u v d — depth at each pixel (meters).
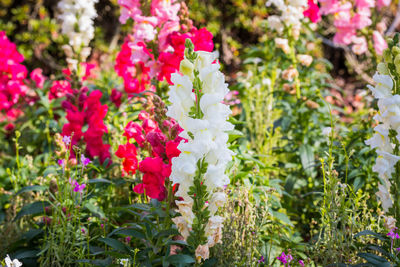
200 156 2.04
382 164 2.37
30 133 4.88
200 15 9.56
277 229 3.12
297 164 4.06
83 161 2.67
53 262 2.53
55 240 2.67
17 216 2.82
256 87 4.31
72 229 2.70
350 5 4.55
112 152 3.59
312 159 3.80
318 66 8.19
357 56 9.14
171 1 3.51
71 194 2.65
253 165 3.43
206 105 2.02
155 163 2.34
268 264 2.64
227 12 9.77
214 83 2.07
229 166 3.04
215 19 9.75
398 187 2.38
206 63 2.05
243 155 3.30
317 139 4.15
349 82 9.25
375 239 2.67
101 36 9.89
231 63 9.66
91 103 3.37
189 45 2.06
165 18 3.44
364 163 3.40
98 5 10.10
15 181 3.40
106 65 8.55
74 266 2.73
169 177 2.19
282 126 4.17
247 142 4.20
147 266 2.35
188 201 2.15
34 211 2.83
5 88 4.66
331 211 2.51
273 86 4.61
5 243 2.94
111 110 4.83
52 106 4.74
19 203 3.32
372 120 3.64
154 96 2.44
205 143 2.00
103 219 2.96
